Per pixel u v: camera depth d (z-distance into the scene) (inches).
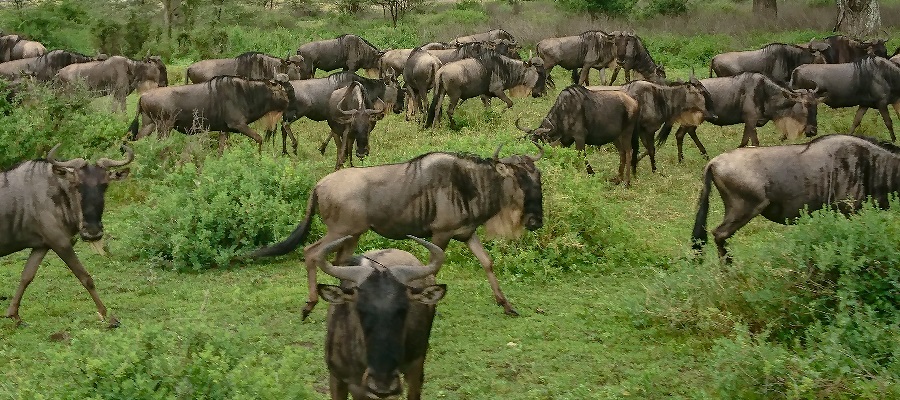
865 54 779.4
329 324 208.5
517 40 1167.6
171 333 229.9
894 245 275.3
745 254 321.1
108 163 326.0
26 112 527.8
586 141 520.7
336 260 322.0
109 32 1128.2
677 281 317.7
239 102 552.1
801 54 744.3
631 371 276.1
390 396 191.6
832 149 332.8
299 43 1225.4
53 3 1300.4
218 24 1343.5
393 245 403.2
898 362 240.1
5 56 920.3
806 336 272.1
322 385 270.1
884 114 621.0
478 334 311.7
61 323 325.7
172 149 540.4
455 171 315.3
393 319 195.2
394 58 907.4
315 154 627.8
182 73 983.0
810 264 287.3
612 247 394.6
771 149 340.8
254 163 452.4
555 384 268.4
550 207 398.3
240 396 205.5
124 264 399.5
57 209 317.4
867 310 261.7
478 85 707.4
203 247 390.9
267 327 319.9
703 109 546.9
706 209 353.1
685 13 1293.1
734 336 285.3
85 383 212.2
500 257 382.6
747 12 1315.2
